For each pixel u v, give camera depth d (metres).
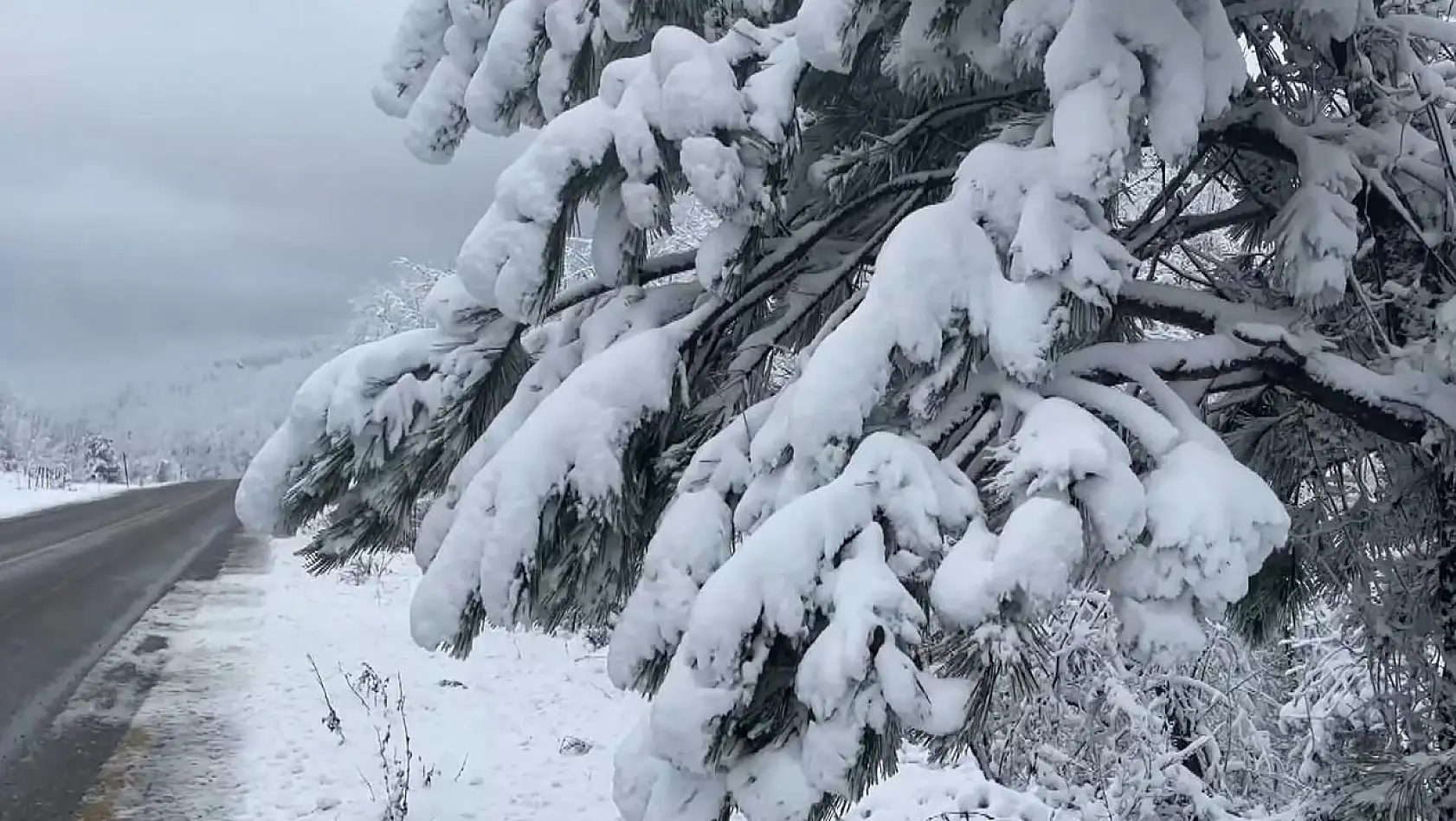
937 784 7.07
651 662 2.14
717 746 1.84
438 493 3.11
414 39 3.58
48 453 88.50
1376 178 2.75
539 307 2.53
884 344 2.03
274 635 12.34
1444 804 3.04
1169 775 6.86
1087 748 7.30
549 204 2.46
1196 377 2.64
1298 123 2.94
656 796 1.97
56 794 6.50
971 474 2.26
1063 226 2.10
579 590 2.63
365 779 7.05
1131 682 7.48
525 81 3.13
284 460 2.88
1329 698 6.25
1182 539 1.86
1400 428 2.72
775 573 1.88
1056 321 2.06
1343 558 3.52
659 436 2.65
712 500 2.24
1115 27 2.16
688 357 2.71
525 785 7.37
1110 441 1.93
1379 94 2.88
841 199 3.08
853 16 2.38
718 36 3.13
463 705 9.52
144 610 13.98
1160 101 2.15
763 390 2.99
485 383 3.00
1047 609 1.77
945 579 1.82
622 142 2.44
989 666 1.83
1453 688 3.18
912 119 2.95
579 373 2.48
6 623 12.29
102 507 43.41
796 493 2.04
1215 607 1.86
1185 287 3.25
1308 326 2.73
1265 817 6.77
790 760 1.88
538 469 2.34
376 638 12.38
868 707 1.81
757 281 2.75
